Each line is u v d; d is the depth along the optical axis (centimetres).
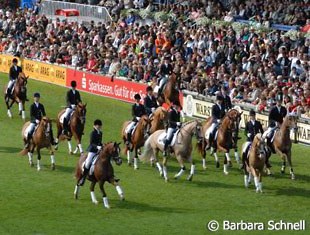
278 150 4275
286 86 5144
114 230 3478
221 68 5597
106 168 3759
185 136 4141
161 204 3838
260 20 6438
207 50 5978
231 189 4075
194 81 5541
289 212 3747
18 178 4212
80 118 4594
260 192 4012
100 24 6894
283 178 4281
